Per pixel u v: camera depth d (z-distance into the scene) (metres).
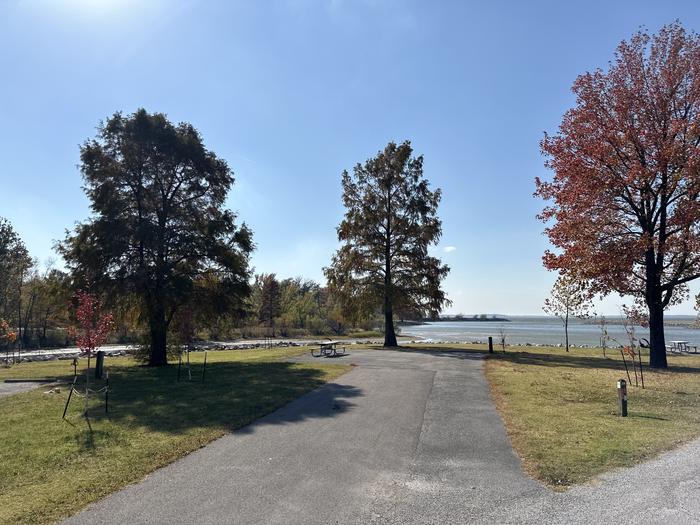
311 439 8.53
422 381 15.34
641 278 21.42
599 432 8.88
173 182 23.62
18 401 12.74
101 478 6.59
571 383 14.95
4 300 43.19
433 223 33.50
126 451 7.86
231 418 10.15
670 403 11.80
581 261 20.77
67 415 10.81
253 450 7.88
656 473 6.62
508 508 5.50
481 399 12.27
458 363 20.88
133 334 45.66
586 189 20.70
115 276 20.92
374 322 79.12
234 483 6.36
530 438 8.48
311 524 5.10
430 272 33.12
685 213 18.73
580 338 67.88
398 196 34.09
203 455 7.62
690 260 20.72
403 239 33.59
